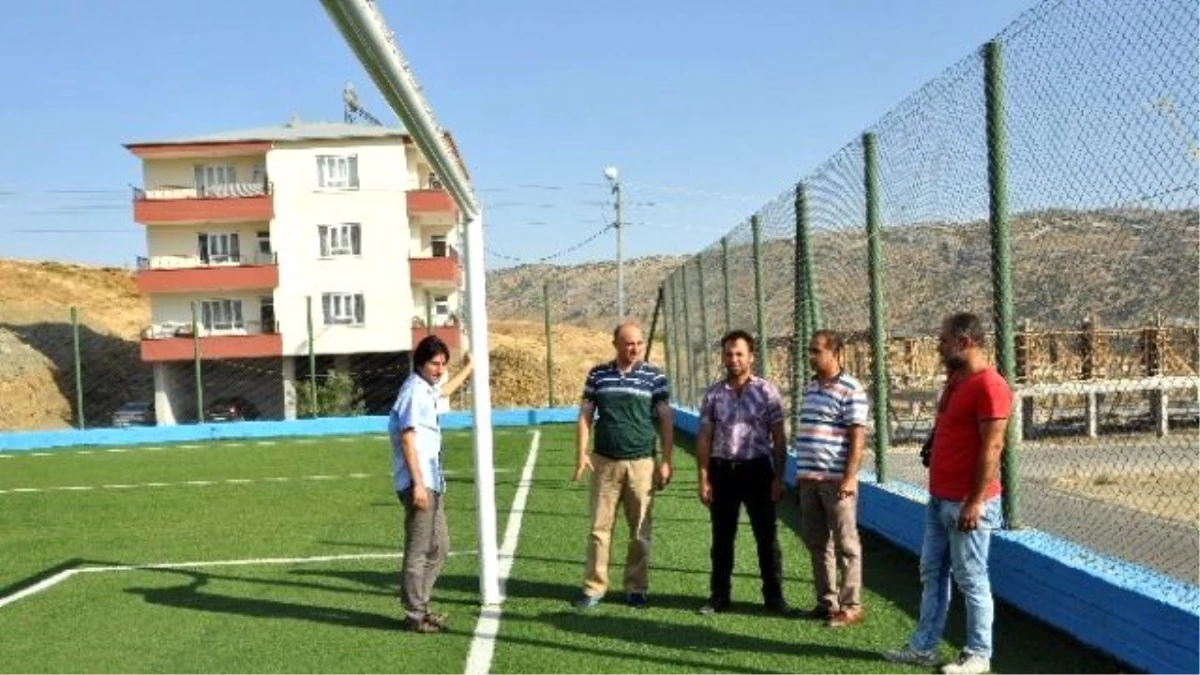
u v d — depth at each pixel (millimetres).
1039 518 7406
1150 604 4855
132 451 20828
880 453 8805
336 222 37469
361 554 8906
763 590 6418
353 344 37469
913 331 7711
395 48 4801
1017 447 6469
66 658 6035
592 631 6137
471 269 7008
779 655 5527
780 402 6457
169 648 6168
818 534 6207
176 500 12977
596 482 6730
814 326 9984
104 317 55531
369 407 38781
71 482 15570
